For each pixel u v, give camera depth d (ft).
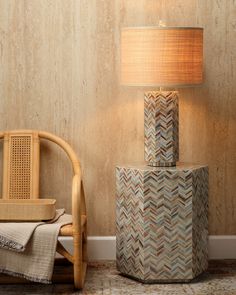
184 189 13.51
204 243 14.12
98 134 14.93
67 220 13.76
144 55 13.25
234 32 14.83
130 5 14.70
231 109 14.98
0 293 13.33
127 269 13.93
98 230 15.10
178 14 14.75
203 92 14.93
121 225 13.96
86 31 14.73
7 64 14.73
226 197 15.12
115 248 15.08
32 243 13.21
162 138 13.71
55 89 14.82
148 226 13.53
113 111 14.90
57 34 14.70
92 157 14.97
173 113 13.71
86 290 13.43
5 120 14.84
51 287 13.62
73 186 13.38
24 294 13.28
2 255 13.30
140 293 13.26
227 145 15.05
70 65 14.78
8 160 14.55
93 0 14.66
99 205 15.06
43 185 14.97
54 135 14.52
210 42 14.83
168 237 13.58
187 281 13.75
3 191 14.57
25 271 13.25
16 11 14.64
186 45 13.28
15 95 14.79
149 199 13.48
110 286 13.62
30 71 14.75
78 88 14.83
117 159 14.99
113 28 14.74
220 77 14.90
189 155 15.05
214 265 14.80
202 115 14.98
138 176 13.51
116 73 14.83
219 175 15.10
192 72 13.42
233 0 14.78
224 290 13.42
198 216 13.79
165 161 13.78
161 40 13.19
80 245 13.32
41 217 13.46
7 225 13.24
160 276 13.67
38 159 14.55
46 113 14.85
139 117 14.93
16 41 14.69
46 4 14.64
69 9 14.67
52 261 13.16
